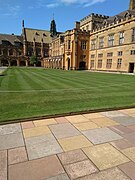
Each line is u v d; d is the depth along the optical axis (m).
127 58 34.91
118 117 5.79
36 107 7.02
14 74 25.80
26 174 2.76
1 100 8.27
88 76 24.86
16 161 3.12
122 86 14.08
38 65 90.06
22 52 88.69
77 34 48.28
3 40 82.94
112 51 39.59
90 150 3.55
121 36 36.53
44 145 3.73
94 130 4.62
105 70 42.56
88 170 2.89
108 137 4.20
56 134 4.32
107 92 11.01
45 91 11.16
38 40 92.88
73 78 20.94
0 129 4.59
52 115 5.77
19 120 5.23
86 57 50.56
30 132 4.42
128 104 7.62
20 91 11.00
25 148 3.59
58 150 3.53
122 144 3.84
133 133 4.46
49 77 21.80
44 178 2.68
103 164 3.07
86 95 9.88
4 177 2.68
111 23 39.62
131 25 33.38
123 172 2.85
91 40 49.09
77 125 4.98
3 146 3.67
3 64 82.56
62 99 8.70
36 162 3.10
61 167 2.96
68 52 50.81
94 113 6.21
